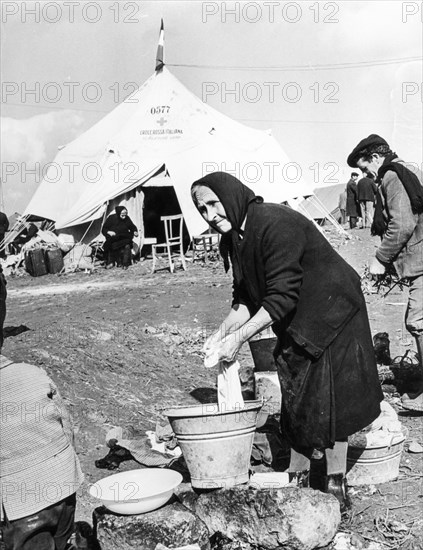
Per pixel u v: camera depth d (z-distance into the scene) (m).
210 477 3.56
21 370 2.85
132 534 3.18
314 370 3.53
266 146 15.19
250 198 3.56
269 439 4.32
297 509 3.28
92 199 14.77
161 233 16.53
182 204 14.23
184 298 9.98
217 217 3.61
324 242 3.60
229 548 3.42
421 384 5.59
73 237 14.82
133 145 15.12
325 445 3.51
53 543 2.82
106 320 8.23
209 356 3.52
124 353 6.59
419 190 4.82
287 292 3.42
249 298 3.88
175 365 6.60
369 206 14.95
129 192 14.86
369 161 5.12
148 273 13.23
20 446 2.78
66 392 5.39
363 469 3.97
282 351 3.62
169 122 15.08
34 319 8.86
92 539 3.42
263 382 4.82
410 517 3.58
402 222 4.86
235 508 3.43
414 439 4.59
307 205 15.40
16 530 2.75
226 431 3.52
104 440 4.70
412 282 4.99
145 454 4.29
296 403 3.57
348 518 3.59
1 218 7.19
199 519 3.35
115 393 5.54
